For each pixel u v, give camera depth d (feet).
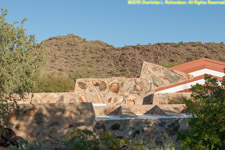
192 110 23.11
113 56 211.20
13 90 25.96
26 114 29.81
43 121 30.30
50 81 84.48
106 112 37.70
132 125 32.55
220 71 63.77
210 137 20.62
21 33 26.45
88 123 31.53
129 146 25.91
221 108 21.42
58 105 30.94
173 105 38.99
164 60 195.21
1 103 25.73
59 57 208.33
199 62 64.23
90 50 225.35
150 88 56.85
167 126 33.53
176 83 62.18
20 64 25.68
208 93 26.89
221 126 21.13
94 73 181.27
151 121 33.17
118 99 54.03
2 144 27.61
